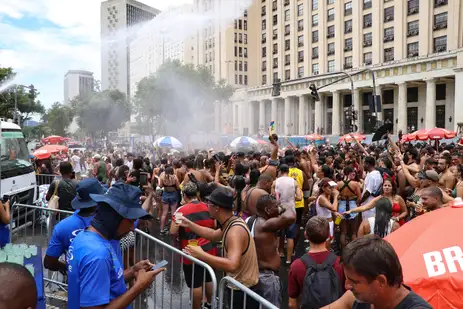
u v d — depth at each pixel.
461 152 13.98
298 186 7.81
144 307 5.30
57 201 6.73
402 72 44.84
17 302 1.47
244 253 3.49
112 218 2.55
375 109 19.86
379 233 5.92
